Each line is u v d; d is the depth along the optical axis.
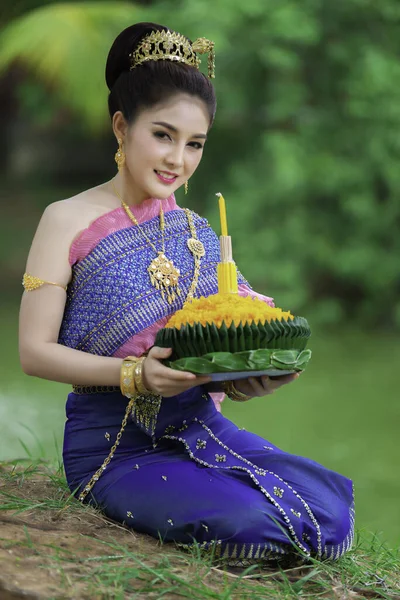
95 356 3.22
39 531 3.08
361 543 3.76
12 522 3.12
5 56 13.98
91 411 3.40
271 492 3.13
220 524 3.06
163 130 3.31
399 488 6.59
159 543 3.16
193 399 3.40
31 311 3.31
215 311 3.06
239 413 8.51
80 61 13.65
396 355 11.00
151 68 3.30
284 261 13.17
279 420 8.27
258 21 12.83
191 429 3.34
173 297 3.39
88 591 2.70
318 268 13.48
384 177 13.13
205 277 3.48
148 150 3.32
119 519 3.26
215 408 3.51
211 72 3.49
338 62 13.24
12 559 2.82
